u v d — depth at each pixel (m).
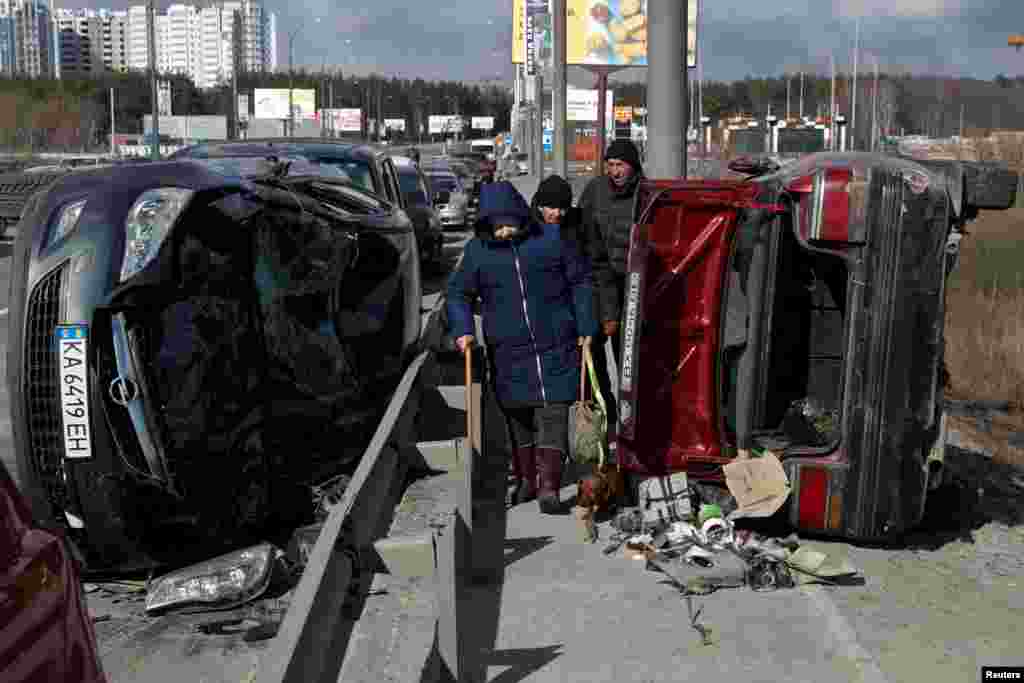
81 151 103.00
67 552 3.19
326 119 127.69
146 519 6.19
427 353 9.80
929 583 6.30
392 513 7.19
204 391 6.38
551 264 7.34
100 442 6.02
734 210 7.19
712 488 7.13
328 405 7.43
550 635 5.60
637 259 7.03
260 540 6.86
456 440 8.19
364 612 5.35
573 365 7.46
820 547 6.84
